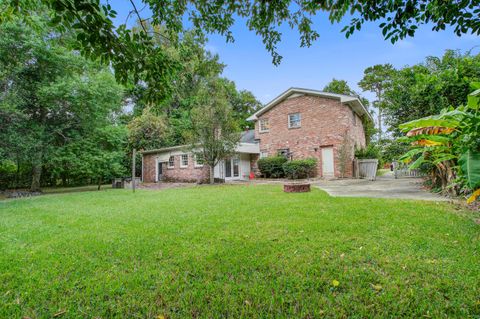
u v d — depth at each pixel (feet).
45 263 8.58
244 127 95.55
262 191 27.53
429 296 6.02
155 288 6.85
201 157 42.09
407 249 8.69
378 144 48.39
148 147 63.82
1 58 31.60
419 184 28.86
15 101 31.27
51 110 37.96
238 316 5.66
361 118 57.00
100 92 39.42
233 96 91.76
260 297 6.27
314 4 11.12
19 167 45.50
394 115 28.14
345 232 10.78
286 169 46.78
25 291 6.82
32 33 31.42
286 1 11.76
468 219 12.00
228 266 7.97
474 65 20.53
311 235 10.59
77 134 40.34
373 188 26.81
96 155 43.42
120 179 49.85
